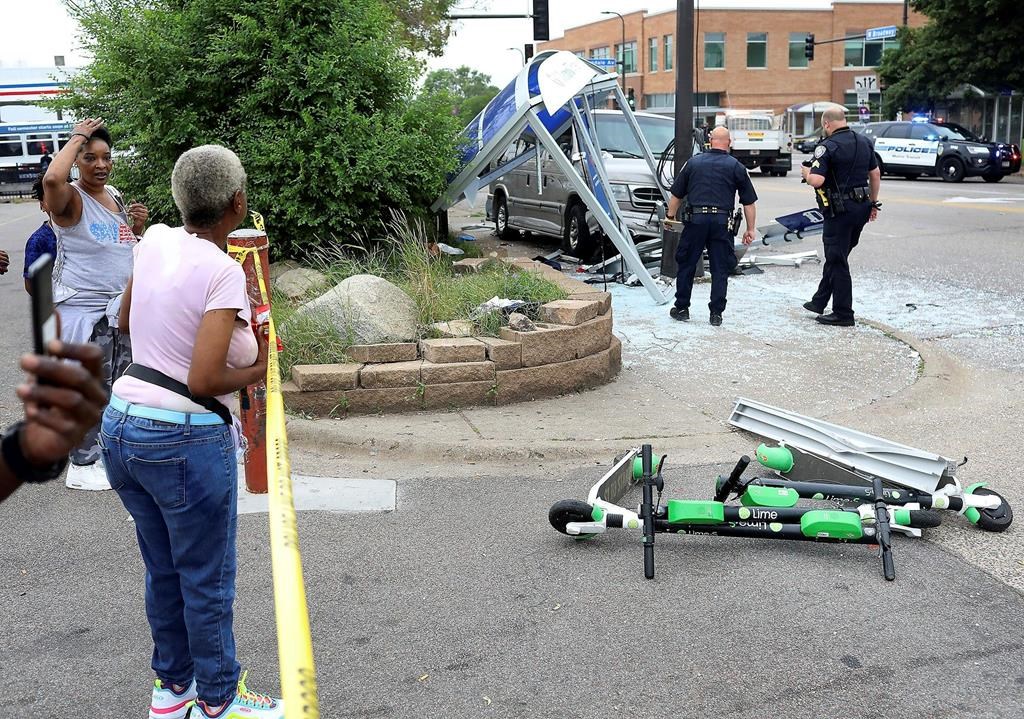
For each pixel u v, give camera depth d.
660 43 61.25
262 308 3.57
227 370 2.81
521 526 4.81
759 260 13.18
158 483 2.81
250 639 3.74
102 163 5.06
